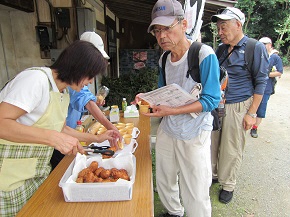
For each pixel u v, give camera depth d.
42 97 1.11
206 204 1.66
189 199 1.66
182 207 2.06
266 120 5.50
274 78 4.04
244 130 2.27
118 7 6.12
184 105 1.45
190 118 1.55
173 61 1.61
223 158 2.39
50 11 3.32
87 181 1.15
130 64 9.62
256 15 18.41
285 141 4.18
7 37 3.26
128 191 1.10
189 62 1.47
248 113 2.20
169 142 1.70
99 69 1.10
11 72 3.38
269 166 3.25
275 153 3.67
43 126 1.18
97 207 1.09
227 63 2.22
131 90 5.71
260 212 2.34
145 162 1.51
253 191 2.68
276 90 9.48
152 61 9.62
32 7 3.22
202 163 1.59
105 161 1.30
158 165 1.82
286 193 2.65
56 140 1.04
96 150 1.51
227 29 2.11
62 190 1.16
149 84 6.10
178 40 1.45
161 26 1.40
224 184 2.48
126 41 10.27
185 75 1.51
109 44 6.26
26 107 1.01
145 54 9.55
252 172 3.09
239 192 2.66
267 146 3.94
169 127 1.65
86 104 1.88
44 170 1.33
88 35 1.89
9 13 3.24
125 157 1.30
